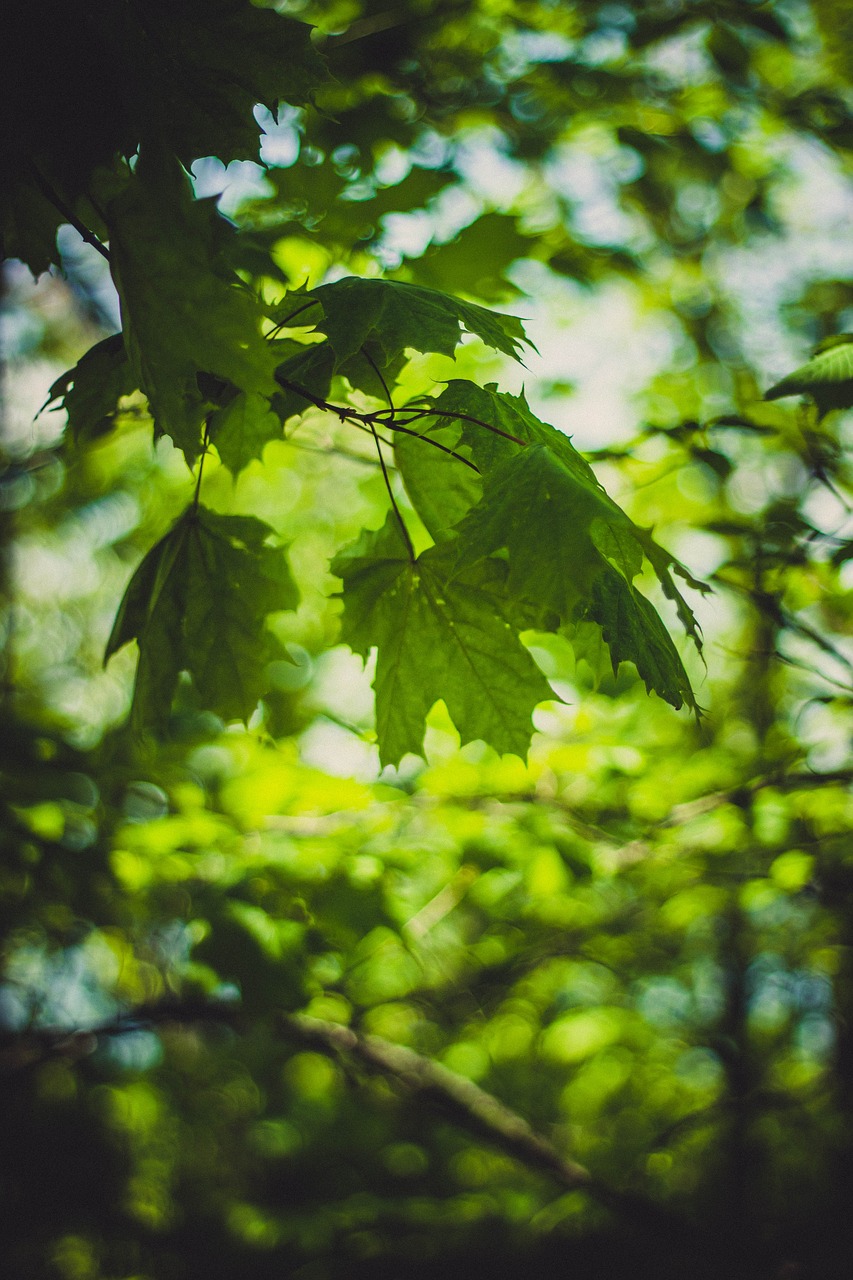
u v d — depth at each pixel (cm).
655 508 445
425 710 210
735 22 381
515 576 147
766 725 494
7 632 638
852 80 443
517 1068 690
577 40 397
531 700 205
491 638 202
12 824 339
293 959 280
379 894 300
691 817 360
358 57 347
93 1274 662
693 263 495
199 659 217
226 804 371
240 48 156
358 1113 666
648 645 161
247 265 288
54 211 176
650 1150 576
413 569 202
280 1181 732
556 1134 661
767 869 412
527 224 409
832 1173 575
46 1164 637
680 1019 616
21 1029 475
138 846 343
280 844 318
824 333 486
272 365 147
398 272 330
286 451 563
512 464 159
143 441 617
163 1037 599
